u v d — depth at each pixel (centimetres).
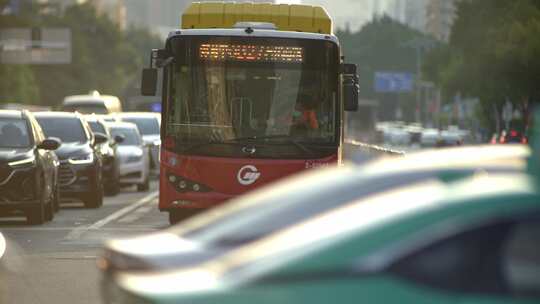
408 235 969
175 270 1101
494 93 13275
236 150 4341
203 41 4369
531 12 12131
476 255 967
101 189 5800
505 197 982
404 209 989
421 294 955
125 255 1161
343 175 1262
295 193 1251
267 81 4356
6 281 2881
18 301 2552
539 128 1077
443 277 961
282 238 1052
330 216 1062
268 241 1062
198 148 4350
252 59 4359
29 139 4609
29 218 4538
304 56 4359
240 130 4347
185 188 4359
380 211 1007
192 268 1088
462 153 1265
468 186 1018
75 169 5575
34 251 3594
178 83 4372
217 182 4344
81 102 12238
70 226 4547
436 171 1160
